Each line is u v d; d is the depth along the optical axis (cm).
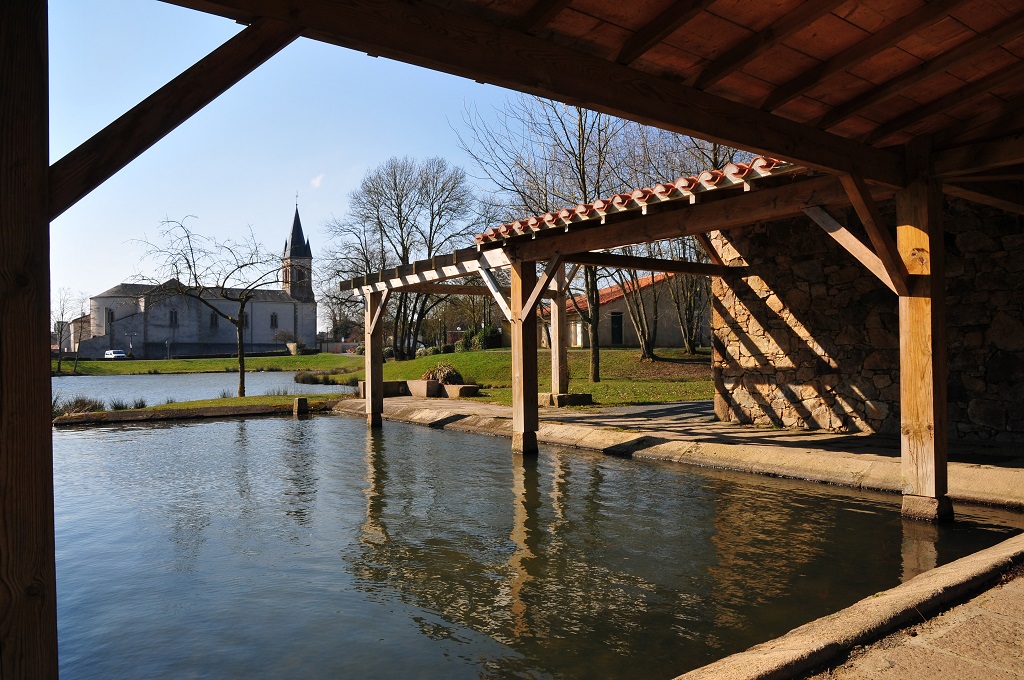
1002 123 494
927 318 545
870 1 351
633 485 749
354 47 285
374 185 3491
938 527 547
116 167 226
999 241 802
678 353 2544
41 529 206
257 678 331
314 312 8575
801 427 1025
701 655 339
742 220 698
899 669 257
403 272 1277
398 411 1502
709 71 400
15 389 202
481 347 3716
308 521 621
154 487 781
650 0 331
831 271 985
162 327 7612
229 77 249
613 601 416
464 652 353
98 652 362
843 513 608
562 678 321
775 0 338
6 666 200
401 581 461
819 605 398
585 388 1775
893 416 917
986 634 290
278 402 1762
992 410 809
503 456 967
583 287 2442
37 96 207
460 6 313
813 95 451
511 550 523
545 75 340
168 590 452
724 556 496
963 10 364
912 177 547
